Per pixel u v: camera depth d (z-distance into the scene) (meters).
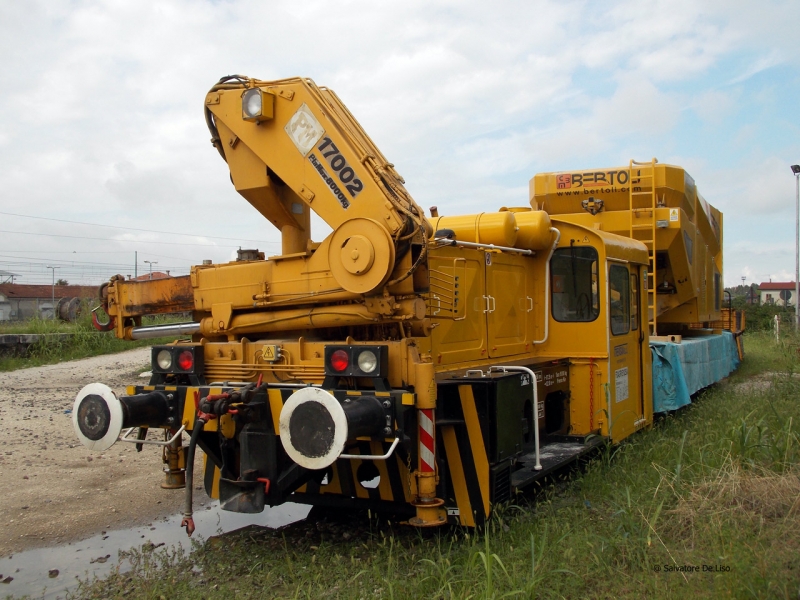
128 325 5.51
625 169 9.72
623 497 5.13
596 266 6.78
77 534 5.58
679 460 5.45
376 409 4.21
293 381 4.79
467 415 4.80
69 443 8.73
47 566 4.90
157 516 6.04
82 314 20.75
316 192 4.79
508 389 4.98
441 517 4.41
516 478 5.25
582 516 4.94
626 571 4.05
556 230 6.90
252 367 4.91
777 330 21.47
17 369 16.62
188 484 4.43
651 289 10.10
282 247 5.34
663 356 8.93
